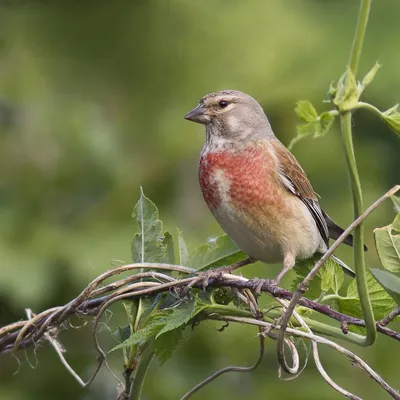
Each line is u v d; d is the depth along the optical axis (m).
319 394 11.41
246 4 14.88
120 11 15.66
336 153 13.39
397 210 3.99
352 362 4.32
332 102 4.00
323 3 15.02
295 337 4.78
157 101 15.04
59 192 13.45
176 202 13.63
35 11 15.48
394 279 3.99
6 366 11.59
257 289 4.66
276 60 14.26
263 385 11.60
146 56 15.21
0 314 12.05
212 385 11.59
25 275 12.02
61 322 5.02
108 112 15.04
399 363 11.67
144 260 5.13
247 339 11.65
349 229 4.06
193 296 4.78
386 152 13.65
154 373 11.52
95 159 13.53
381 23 14.26
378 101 13.56
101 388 10.09
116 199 13.59
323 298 4.79
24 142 13.56
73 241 12.68
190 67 14.98
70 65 15.20
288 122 13.91
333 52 14.14
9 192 13.30
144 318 4.87
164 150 14.02
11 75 14.69
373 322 4.11
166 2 15.17
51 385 11.41
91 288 4.88
